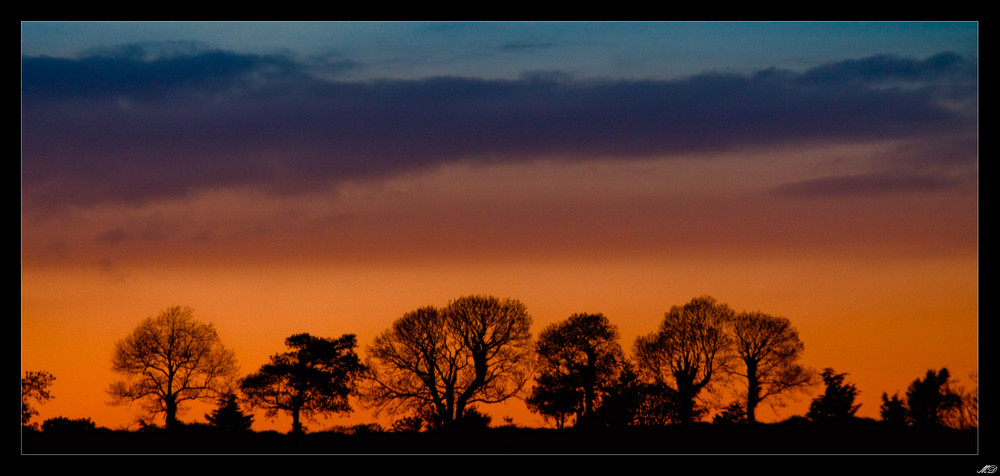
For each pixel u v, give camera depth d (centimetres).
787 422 5406
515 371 5850
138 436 4825
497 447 4491
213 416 5656
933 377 5391
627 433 4975
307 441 4650
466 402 5734
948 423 5084
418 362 5831
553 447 4425
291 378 5706
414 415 5684
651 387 5631
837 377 5825
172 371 5812
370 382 5841
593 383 5628
